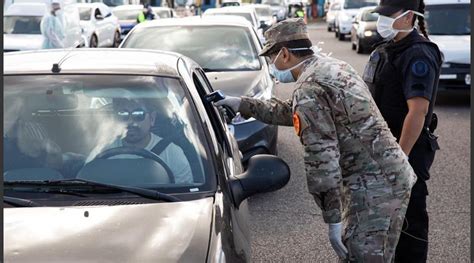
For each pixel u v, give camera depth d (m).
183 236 3.42
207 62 9.59
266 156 4.25
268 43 4.31
